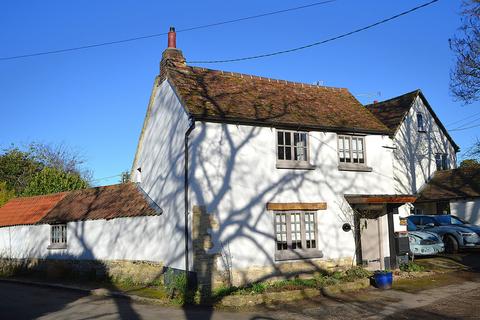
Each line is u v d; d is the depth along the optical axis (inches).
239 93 641.0
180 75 632.4
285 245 585.6
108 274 672.4
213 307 461.4
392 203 647.1
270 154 585.9
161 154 632.4
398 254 651.5
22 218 848.9
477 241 759.1
